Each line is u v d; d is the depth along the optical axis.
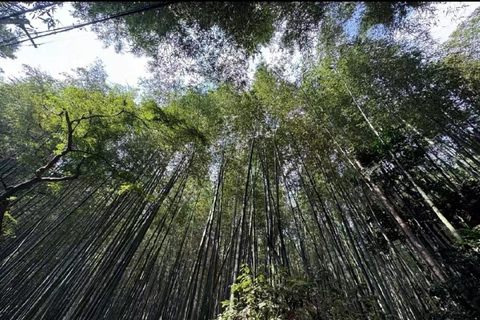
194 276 5.46
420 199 4.38
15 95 6.61
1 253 5.52
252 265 4.59
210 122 6.61
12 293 5.22
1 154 6.59
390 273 5.89
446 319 2.94
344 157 5.89
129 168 6.20
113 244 5.69
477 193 3.93
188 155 6.73
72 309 5.37
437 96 5.14
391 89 5.26
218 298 5.15
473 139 4.95
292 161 6.55
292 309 2.17
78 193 7.27
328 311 2.15
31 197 6.98
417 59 5.13
